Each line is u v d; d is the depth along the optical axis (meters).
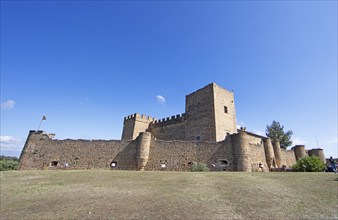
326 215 7.61
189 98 43.94
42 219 7.85
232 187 12.95
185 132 42.50
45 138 31.06
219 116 38.12
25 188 14.08
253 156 29.73
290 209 8.36
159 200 9.94
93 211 8.52
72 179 17.45
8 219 8.00
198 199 10.02
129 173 21.22
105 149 30.48
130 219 7.45
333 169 25.02
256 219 7.29
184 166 28.41
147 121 56.50
